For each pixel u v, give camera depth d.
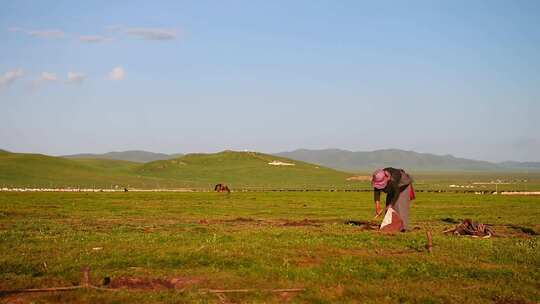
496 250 21.72
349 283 16.72
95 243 22.64
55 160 168.62
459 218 40.62
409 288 16.25
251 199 68.88
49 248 21.25
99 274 17.19
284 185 154.88
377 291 15.83
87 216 39.69
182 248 20.83
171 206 52.81
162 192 93.25
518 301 15.27
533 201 64.88
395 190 28.64
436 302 15.10
